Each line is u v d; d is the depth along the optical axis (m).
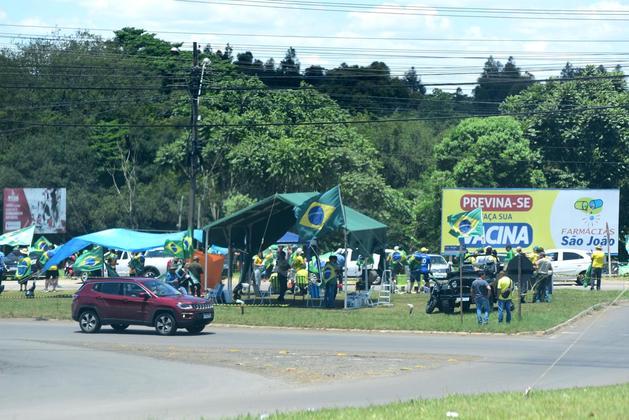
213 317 42.84
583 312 47.81
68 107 124.19
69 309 52.72
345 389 25.31
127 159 118.56
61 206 106.44
